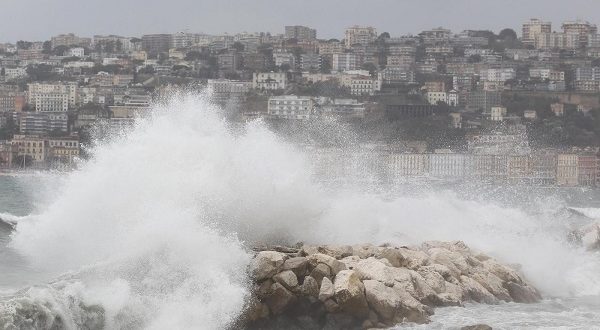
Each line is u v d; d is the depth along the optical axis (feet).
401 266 215.51
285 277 187.11
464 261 228.02
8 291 187.42
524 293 228.02
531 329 191.21
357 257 210.18
